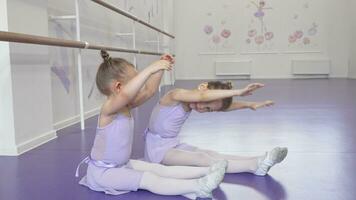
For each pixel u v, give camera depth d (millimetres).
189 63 7293
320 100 3572
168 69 1169
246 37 7141
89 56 2936
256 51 7156
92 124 2502
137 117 2750
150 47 5250
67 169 1452
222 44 7195
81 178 1334
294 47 7109
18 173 1414
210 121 2512
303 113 2791
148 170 1242
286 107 3133
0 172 1432
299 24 7055
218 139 1942
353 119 2484
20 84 1745
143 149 1733
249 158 1374
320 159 1520
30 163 1548
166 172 1226
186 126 2330
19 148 1704
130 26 4129
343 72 7168
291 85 5410
